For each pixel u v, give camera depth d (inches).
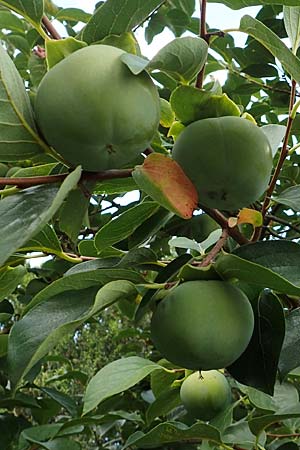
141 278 21.5
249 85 42.3
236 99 44.6
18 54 44.2
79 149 19.7
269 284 20.5
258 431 28.9
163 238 34.7
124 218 24.8
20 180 20.5
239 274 20.8
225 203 22.2
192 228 32.9
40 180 20.6
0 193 20.5
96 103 19.2
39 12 21.8
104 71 19.4
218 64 43.3
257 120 43.4
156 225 25.5
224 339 20.4
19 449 38.2
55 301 22.0
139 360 26.2
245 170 21.5
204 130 21.6
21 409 57.7
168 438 28.0
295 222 39.3
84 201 22.5
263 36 21.4
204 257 23.1
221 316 20.4
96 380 25.4
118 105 19.3
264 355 22.3
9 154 20.7
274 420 28.2
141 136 19.9
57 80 19.4
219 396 33.4
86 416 37.6
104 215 42.3
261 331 22.4
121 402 49.1
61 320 21.7
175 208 20.8
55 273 42.9
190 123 22.7
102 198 43.3
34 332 21.4
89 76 19.3
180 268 22.6
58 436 37.3
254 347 22.4
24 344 21.2
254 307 22.4
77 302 22.0
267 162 22.0
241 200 22.1
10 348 21.1
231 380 39.7
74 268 24.6
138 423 43.3
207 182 21.7
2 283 24.9
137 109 19.6
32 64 24.5
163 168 21.0
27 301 43.7
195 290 20.6
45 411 44.9
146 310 21.6
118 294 21.1
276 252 22.0
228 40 42.2
